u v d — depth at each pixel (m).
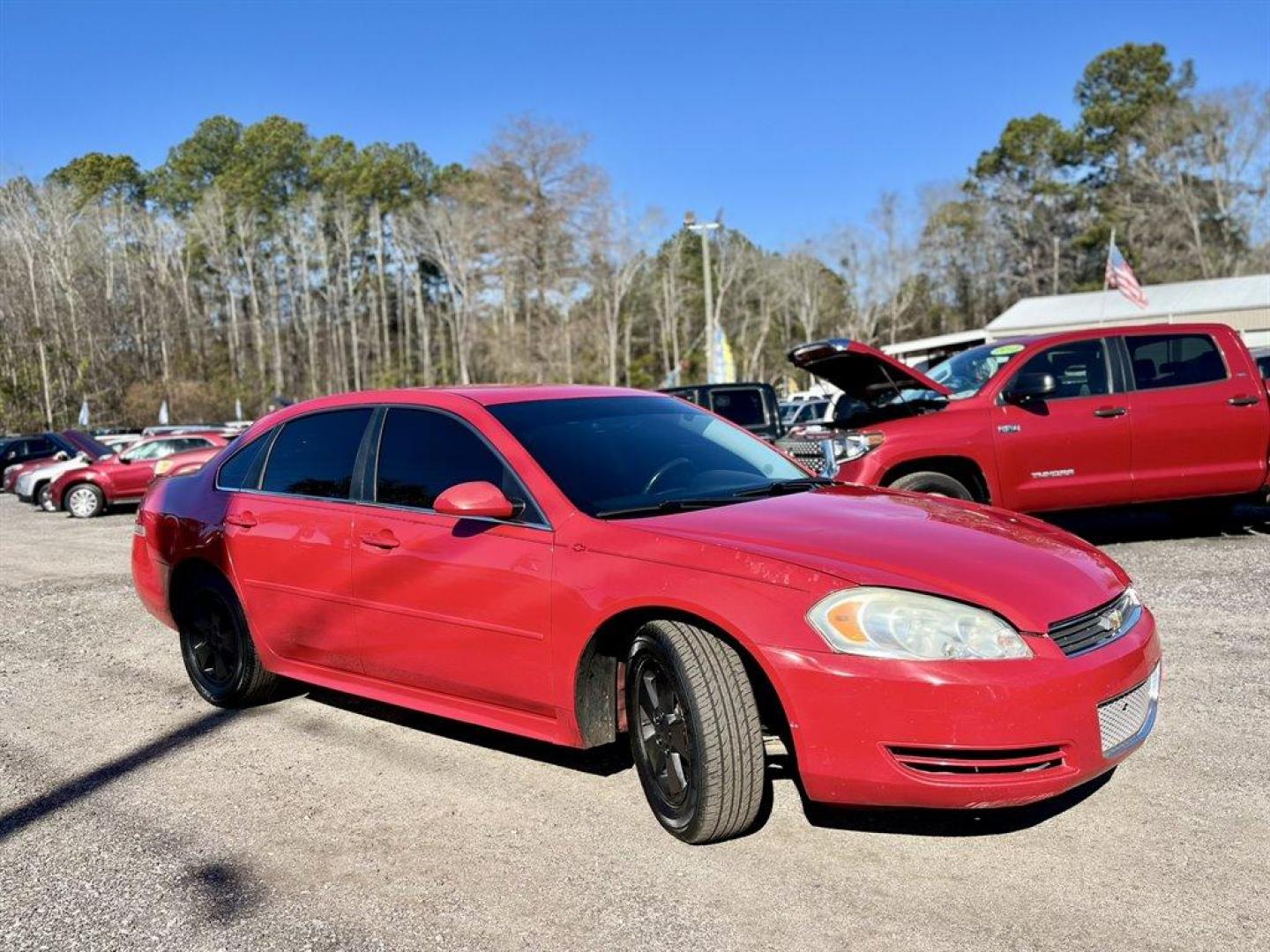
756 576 3.19
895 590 3.06
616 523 3.60
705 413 4.82
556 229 71.25
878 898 2.98
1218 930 2.74
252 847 3.55
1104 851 3.21
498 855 3.39
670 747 3.37
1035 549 3.45
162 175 103.00
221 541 4.96
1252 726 4.22
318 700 5.29
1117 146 75.12
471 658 3.89
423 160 102.12
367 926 2.98
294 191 98.19
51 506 19.55
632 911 2.98
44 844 3.68
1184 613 6.12
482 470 4.04
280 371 85.56
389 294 100.06
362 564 4.26
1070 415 7.87
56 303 69.81
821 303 84.38
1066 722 2.98
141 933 3.01
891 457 7.71
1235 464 8.02
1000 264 82.81
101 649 6.79
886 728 2.96
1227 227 66.00
